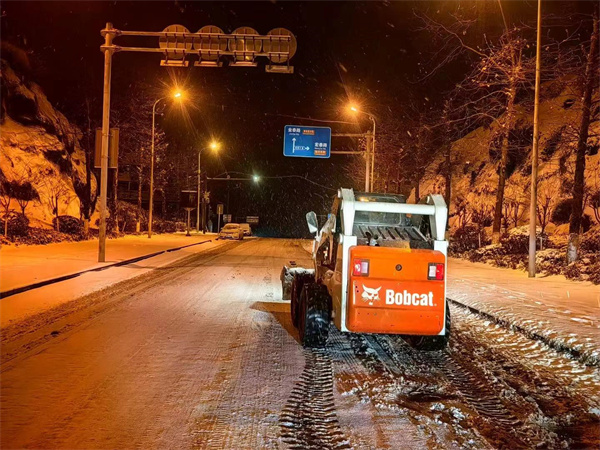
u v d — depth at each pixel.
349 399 6.11
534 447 4.93
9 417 5.25
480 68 25.28
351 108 34.94
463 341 9.33
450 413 5.77
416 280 7.52
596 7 19.44
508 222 34.38
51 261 20.12
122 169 66.06
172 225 63.75
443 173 49.69
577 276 17.61
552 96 39.19
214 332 9.38
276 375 6.93
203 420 5.32
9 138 35.09
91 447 4.64
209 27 17.47
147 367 7.09
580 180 19.98
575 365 7.75
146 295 13.42
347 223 7.83
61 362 7.21
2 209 30.94
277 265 23.58
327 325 8.31
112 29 18.70
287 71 17.55
